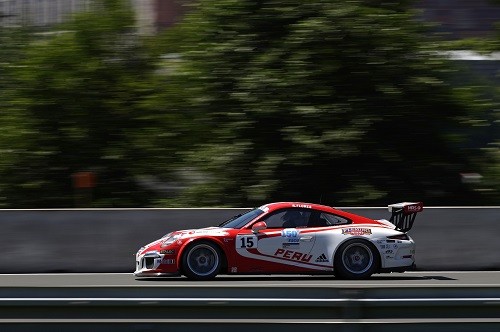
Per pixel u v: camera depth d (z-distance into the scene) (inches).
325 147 2464.3
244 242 1647.4
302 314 800.9
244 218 1712.6
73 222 1930.4
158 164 2652.6
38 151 2620.6
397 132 2573.8
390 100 2536.9
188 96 2650.1
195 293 812.0
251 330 802.2
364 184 2502.5
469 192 2573.8
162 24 2945.4
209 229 1683.1
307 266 1660.9
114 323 804.6
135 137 2674.7
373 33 2536.9
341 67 2524.6
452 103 2593.5
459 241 1963.6
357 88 2539.4
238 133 2541.8
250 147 2512.3
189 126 2662.4
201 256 1647.4
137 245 1940.2
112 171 2652.6
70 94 2659.9
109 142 2667.3
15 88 2682.1
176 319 807.1
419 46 2591.0
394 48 2551.7
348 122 2500.0
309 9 2568.9
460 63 2640.3
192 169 2640.3
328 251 1665.8
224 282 1606.8
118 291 812.6
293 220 1686.8
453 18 2842.0
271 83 2502.5
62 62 2679.6
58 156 2635.3
